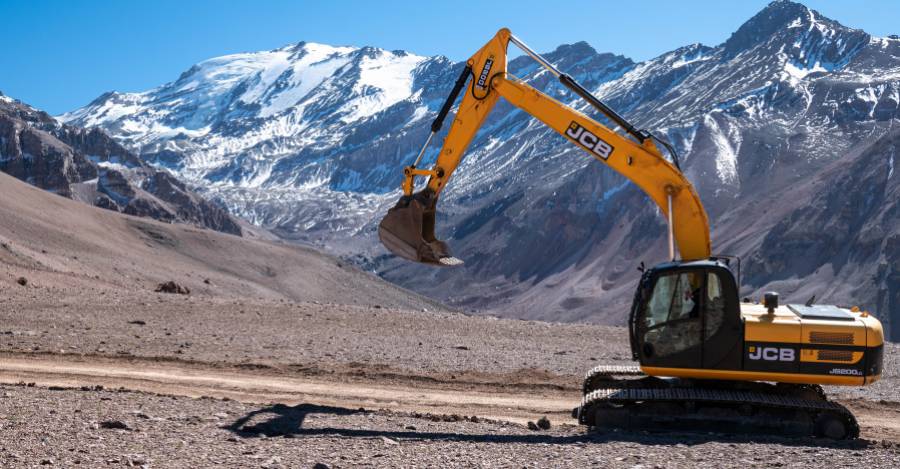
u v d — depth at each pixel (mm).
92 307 32250
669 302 15133
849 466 11500
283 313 32938
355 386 20078
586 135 17078
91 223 175375
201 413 14250
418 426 14320
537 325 32875
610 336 30297
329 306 35844
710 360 14875
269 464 10664
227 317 31250
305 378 20781
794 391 15242
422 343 27281
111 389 17281
